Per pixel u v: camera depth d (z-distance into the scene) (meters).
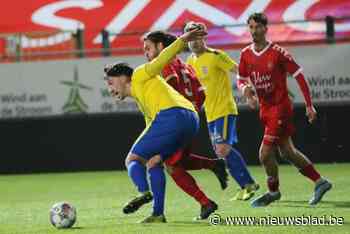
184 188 28.75
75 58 62.47
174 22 68.06
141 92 27.88
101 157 60.06
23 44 65.19
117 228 27.88
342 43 58.25
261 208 33.19
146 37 29.47
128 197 41.31
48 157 60.69
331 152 57.41
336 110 57.38
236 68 38.38
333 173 50.06
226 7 67.12
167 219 30.23
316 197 33.97
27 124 60.88
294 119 57.56
